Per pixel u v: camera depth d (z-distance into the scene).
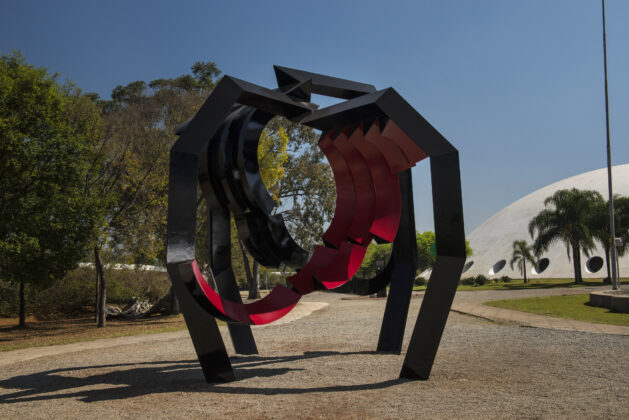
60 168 15.40
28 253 14.66
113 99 34.66
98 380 6.87
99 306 19.33
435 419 4.32
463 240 6.05
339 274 8.10
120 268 27.27
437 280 6.16
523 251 44.94
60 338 15.48
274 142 24.50
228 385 6.09
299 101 7.27
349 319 15.75
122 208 20.72
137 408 5.04
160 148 20.25
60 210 15.51
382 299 28.23
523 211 61.81
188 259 5.81
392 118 6.27
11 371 8.34
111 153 19.70
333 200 32.19
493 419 4.28
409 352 6.22
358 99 6.66
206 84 38.59
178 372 7.23
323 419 4.43
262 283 62.31
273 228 7.46
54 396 5.87
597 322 12.43
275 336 11.74
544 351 8.15
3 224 14.84
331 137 8.15
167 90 21.61
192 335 6.12
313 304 24.77
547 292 27.14
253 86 6.34
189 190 5.84
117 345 11.71
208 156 7.64
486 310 16.70
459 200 6.14
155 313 23.44
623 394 5.14
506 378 6.11
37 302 27.23
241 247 31.98
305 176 32.00
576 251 37.88
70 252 16.36
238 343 8.84
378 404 4.91
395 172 8.20
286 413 4.68
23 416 4.90
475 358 7.65
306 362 7.73
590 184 60.84
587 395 5.14
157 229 21.19
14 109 15.24
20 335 17.91
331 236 8.73
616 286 23.03
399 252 9.13
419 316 6.22
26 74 15.74
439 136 6.36
